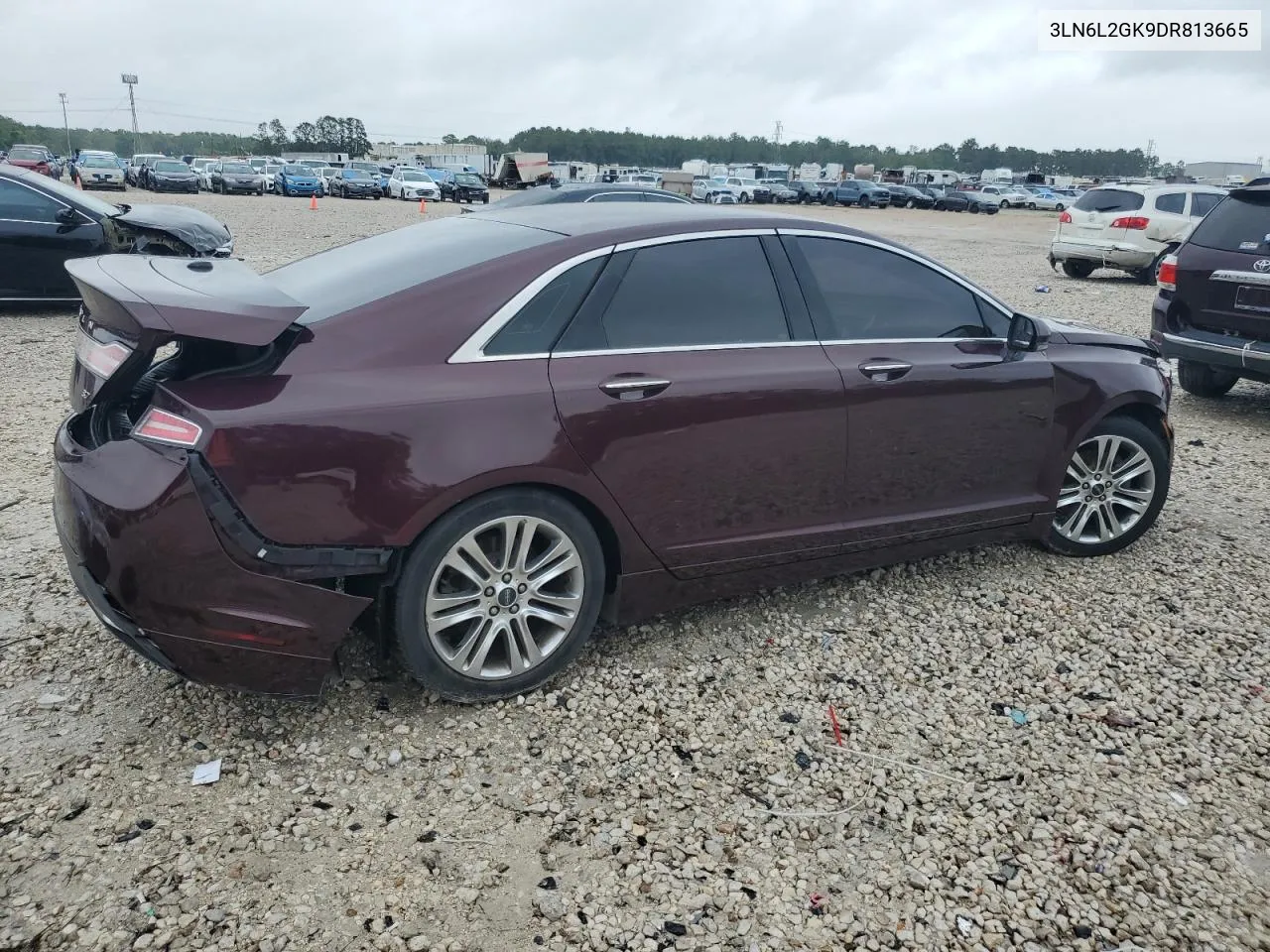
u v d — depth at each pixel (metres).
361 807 2.74
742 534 3.60
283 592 2.78
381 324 2.97
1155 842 2.76
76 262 3.22
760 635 3.83
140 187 47.66
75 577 2.89
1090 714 3.38
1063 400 4.28
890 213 47.44
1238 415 7.73
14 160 52.06
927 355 3.91
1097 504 4.59
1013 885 2.58
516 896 2.46
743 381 3.46
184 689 3.25
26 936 2.24
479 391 2.98
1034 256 22.42
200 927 2.30
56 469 2.96
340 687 3.30
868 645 3.79
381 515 2.84
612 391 3.19
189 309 2.67
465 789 2.84
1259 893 2.58
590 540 3.29
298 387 2.79
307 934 2.30
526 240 3.37
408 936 2.32
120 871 2.45
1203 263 7.20
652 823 2.75
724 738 3.15
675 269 3.46
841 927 2.42
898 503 3.96
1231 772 3.09
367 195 45.31
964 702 3.42
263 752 2.95
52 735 2.98
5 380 7.20
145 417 2.76
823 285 3.77
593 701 3.31
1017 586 4.34
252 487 2.70
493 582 3.12
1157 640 3.90
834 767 3.03
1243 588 4.39
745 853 2.65
